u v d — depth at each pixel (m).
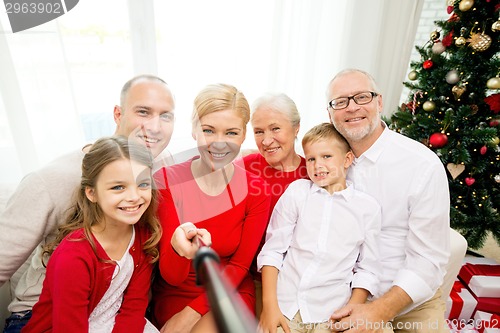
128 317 0.87
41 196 0.84
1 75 1.26
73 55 1.42
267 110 1.11
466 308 1.41
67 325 0.74
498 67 1.42
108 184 0.78
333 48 1.97
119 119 1.06
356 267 1.05
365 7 1.91
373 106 1.07
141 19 1.47
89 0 1.38
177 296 0.99
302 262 1.02
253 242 1.02
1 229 0.84
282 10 1.71
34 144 1.38
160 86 0.98
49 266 0.78
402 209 1.08
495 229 1.55
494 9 1.44
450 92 1.60
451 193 1.65
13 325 0.86
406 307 0.99
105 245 0.83
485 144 1.49
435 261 1.01
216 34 1.67
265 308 0.98
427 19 2.47
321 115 2.07
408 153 1.08
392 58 2.11
